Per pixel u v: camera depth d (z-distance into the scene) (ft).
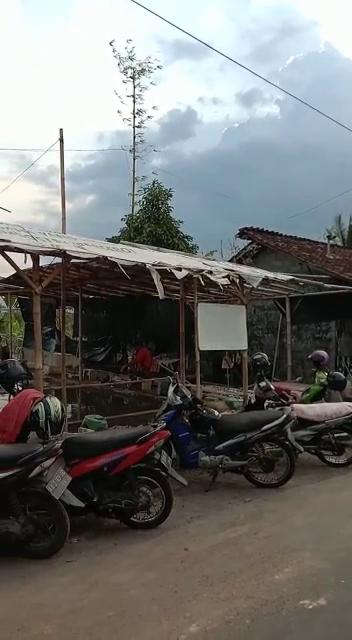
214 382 49.34
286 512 17.63
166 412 20.10
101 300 52.85
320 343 46.32
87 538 15.74
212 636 10.32
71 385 37.01
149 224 57.41
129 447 15.92
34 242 22.36
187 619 10.99
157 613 11.27
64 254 22.41
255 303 51.83
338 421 23.40
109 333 52.37
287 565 13.44
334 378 25.85
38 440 15.29
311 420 23.44
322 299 44.24
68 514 16.05
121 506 15.76
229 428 20.30
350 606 11.32
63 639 10.39
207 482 21.49
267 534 15.66
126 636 10.42
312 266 46.01
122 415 31.24
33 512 14.56
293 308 45.85
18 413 15.37
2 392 35.76
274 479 20.67
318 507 18.07
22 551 14.43
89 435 16.05
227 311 31.17
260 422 20.45
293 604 11.48
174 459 20.11
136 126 67.41
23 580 13.07
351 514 17.28
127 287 39.75
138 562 13.94
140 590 12.35
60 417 15.61
